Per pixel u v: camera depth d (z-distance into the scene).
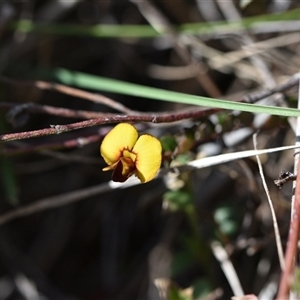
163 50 0.51
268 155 0.44
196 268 0.46
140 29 0.45
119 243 0.49
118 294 0.48
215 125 0.40
